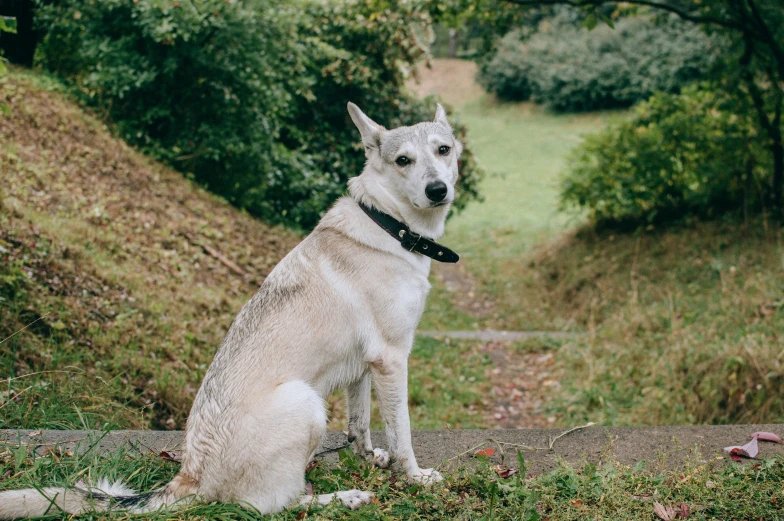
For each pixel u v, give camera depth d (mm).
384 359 3191
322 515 2807
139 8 8695
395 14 12320
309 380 3072
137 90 9688
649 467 3381
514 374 8203
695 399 6234
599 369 7488
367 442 3498
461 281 13562
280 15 9766
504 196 21469
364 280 3189
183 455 2945
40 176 7438
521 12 10156
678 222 11070
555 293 11398
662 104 11117
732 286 7930
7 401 3777
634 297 8766
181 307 6648
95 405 4273
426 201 3291
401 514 2871
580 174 12328
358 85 12547
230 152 10055
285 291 3135
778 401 5586
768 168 10133
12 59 10492
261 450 2797
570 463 3469
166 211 8617
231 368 2955
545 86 31219
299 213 11750
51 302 5379
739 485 2992
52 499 2619
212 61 9281
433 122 3736
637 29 29484
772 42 9047
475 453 3404
